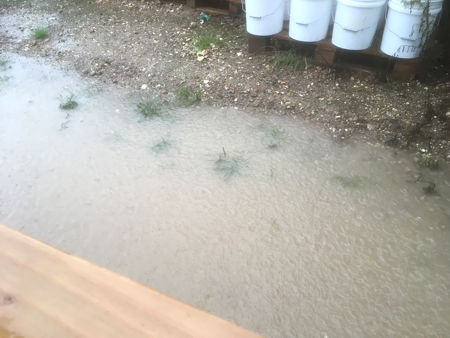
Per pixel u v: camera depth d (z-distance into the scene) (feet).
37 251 2.77
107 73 13.29
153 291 2.57
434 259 7.65
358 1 9.96
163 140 10.57
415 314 6.87
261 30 12.15
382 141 10.11
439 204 8.61
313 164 9.67
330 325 6.79
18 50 14.83
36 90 12.81
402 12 9.96
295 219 8.48
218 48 13.53
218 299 7.22
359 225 8.30
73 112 11.81
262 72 12.34
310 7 10.81
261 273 7.57
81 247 8.18
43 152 10.52
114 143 10.64
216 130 10.81
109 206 9.01
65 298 2.51
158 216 8.72
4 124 11.50
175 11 15.87
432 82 11.39
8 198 9.32
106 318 2.41
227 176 9.50
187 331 2.36
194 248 8.05
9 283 2.59
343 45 11.05
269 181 9.32
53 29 15.74
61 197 9.27
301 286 7.34
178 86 12.40
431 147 9.86
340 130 10.48
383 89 11.31
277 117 11.06
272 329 6.77
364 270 7.53
